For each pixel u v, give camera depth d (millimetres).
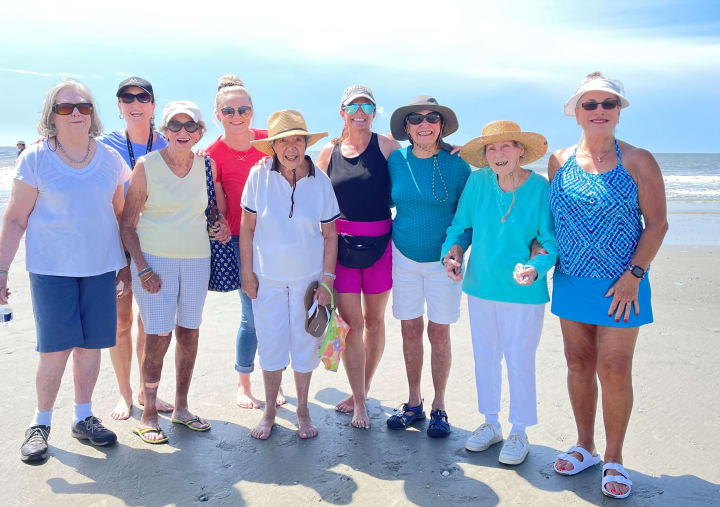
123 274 4004
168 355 5535
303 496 3275
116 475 3467
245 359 4484
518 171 3713
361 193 4105
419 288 4148
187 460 3674
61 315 3590
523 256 3674
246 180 4254
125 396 4316
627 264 3270
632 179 3230
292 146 3717
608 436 3375
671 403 4395
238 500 3227
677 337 5832
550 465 3643
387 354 5660
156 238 3799
